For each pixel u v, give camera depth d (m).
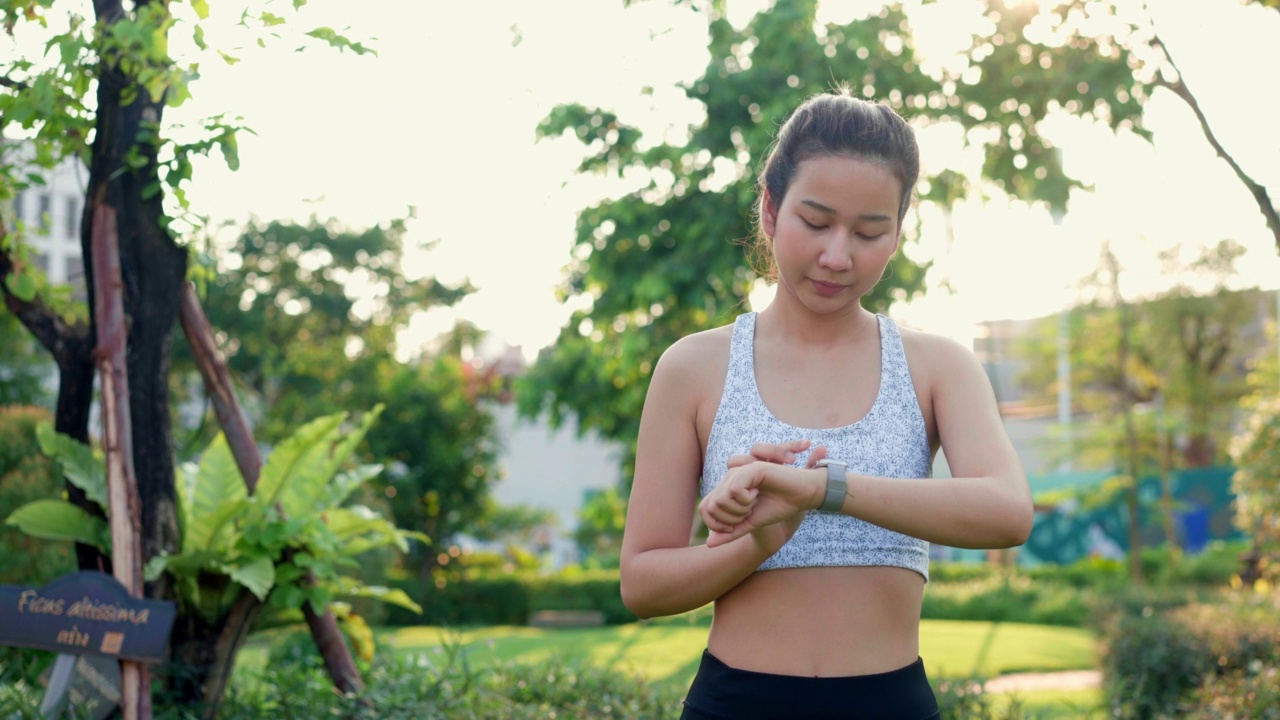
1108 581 17.17
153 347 3.69
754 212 1.86
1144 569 18.08
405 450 15.47
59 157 3.78
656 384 1.60
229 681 4.03
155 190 3.52
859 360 1.55
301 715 3.68
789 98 10.89
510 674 4.46
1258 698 4.59
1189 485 22.09
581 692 4.29
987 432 1.49
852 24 11.05
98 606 3.31
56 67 3.39
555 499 30.73
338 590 3.95
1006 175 9.38
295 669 4.14
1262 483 9.25
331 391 21.55
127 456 3.46
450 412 15.72
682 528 1.57
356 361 22.41
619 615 15.79
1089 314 19.91
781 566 1.47
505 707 3.92
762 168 1.82
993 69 7.38
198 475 4.07
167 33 3.34
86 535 3.68
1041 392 23.81
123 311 3.61
